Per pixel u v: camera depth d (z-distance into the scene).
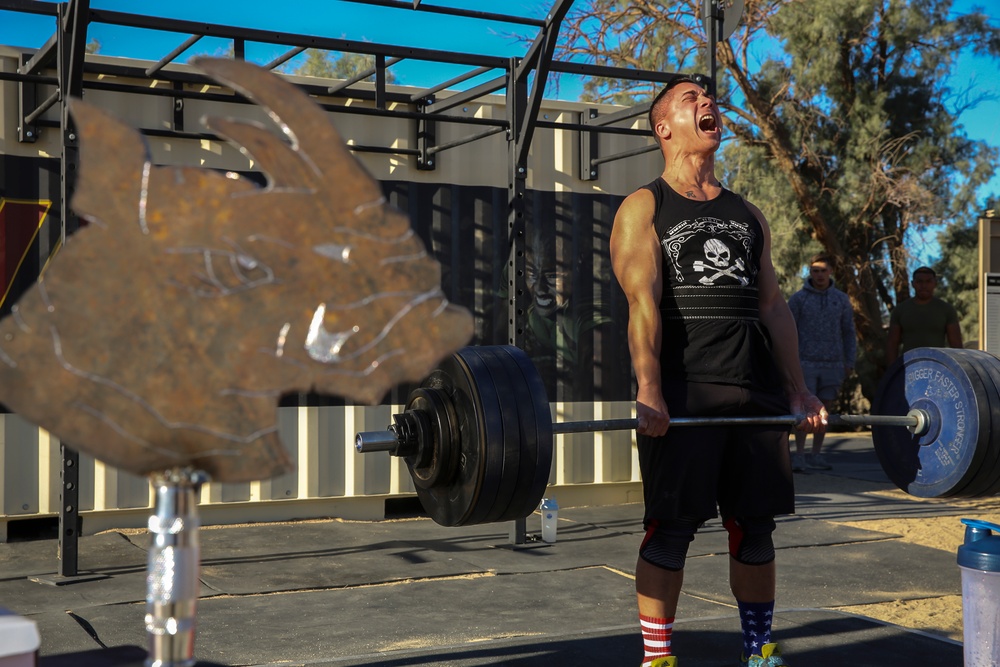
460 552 5.19
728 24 5.08
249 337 0.97
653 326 2.84
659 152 6.91
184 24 4.28
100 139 0.94
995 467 3.12
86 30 4.15
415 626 3.77
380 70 4.92
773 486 2.88
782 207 15.13
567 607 4.08
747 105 15.17
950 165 15.24
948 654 3.40
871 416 3.17
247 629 3.72
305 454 5.98
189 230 0.95
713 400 2.85
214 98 5.02
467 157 6.39
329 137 1.00
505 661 3.28
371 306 1.00
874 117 14.65
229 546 5.27
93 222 0.93
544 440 2.70
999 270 7.17
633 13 14.56
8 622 1.06
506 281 6.49
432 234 6.29
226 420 0.96
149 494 5.65
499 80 5.38
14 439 5.32
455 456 2.74
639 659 3.31
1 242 5.33
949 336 8.05
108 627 3.70
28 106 5.32
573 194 6.63
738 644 3.52
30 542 5.34
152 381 0.94
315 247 0.99
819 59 14.63
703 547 5.31
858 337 15.23
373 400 1.00
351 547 5.29
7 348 0.89
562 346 6.59
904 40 15.05
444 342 1.02
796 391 3.12
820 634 3.63
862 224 15.17
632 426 2.76
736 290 2.93
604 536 5.64
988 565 2.57
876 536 5.64
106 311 0.92
